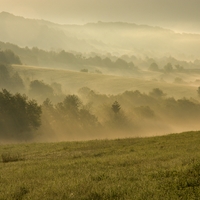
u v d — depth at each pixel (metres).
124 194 21.91
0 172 36.38
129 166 35.41
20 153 59.34
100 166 35.81
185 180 23.92
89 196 21.89
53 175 31.81
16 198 23.03
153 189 22.67
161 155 42.78
